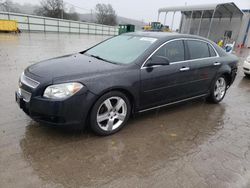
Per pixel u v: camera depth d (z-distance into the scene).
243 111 4.93
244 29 26.20
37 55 10.51
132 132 3.60
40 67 3.35
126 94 3.49
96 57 3.97
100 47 4.48
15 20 24.00
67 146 3.06
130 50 3.89
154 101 3.90
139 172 2.68
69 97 2.90
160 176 2.63
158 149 3.18
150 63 3.64
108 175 2.58
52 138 3.22
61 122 2.97
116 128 3.48
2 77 6.10
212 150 3.26
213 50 4.94
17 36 20.72
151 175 2.64
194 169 2.80
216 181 2.61
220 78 5.15
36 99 2.92
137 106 3.67
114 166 2.74
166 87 3.95
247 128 4.09
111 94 3.25
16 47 12.79
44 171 2.56
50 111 2.89
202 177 2.67
